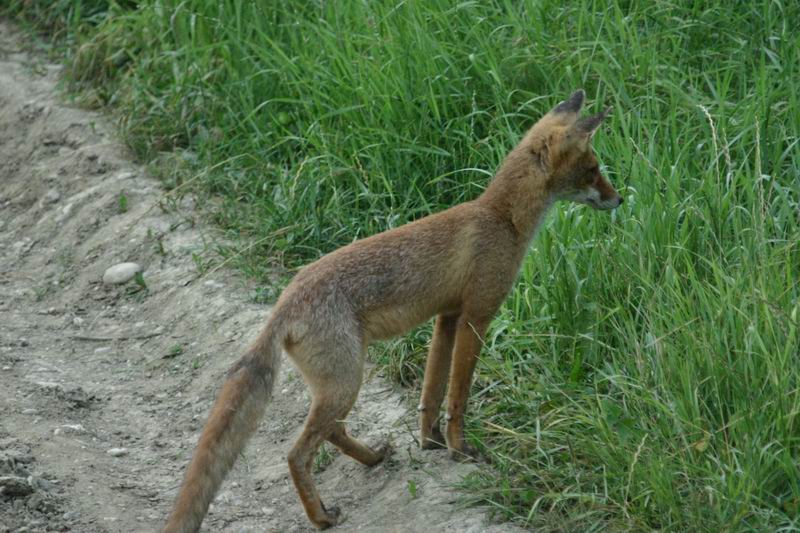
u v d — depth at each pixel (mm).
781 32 13500
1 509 8828
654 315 9688
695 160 11898
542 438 9320
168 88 16453
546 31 14031
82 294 13820
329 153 13492
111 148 16188
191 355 12172
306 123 14516
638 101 12961
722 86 12781
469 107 13578
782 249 9539
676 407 8773
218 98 15789
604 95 12867
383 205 13148
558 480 8742
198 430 10938
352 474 9844
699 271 10336
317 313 8797
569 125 9492
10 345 12477
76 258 14547
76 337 12898
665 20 14039
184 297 13086
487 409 10023
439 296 9328
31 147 16922
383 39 14195
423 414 9750
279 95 15211
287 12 15656
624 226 10867
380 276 9102
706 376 8922
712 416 8719
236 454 8281
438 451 9758
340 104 14172
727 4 14211
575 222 11148
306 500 8906
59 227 15266
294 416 10930
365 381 11133
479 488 8875
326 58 14797
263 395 8508
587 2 14422
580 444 9062
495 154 13016
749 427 8344
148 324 12961
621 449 8672
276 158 14836
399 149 13203
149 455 10438
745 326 9008
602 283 10531
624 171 11781
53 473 9555
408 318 9289
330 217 13258
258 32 15641
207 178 14906
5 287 14195
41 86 18047
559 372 10148
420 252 9250
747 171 11008
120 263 14070
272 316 8844
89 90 17531
